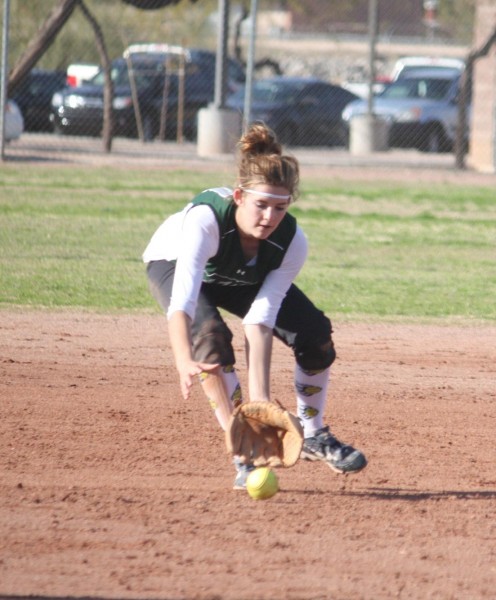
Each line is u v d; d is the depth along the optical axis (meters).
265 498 16.05
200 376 16.36
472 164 80.38
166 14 111.19
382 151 89.88
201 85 93.94
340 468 18.09
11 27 87.12
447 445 21.11
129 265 39.12
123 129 90.44
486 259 43.19
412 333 30.81
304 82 94.44
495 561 15.00
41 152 74.88
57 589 13.55
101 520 16.09
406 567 14.66
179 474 18.62
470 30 106.19
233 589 13.71
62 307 32.41
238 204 15.43
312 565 14.59
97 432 21.11
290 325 17.22
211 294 16.80
